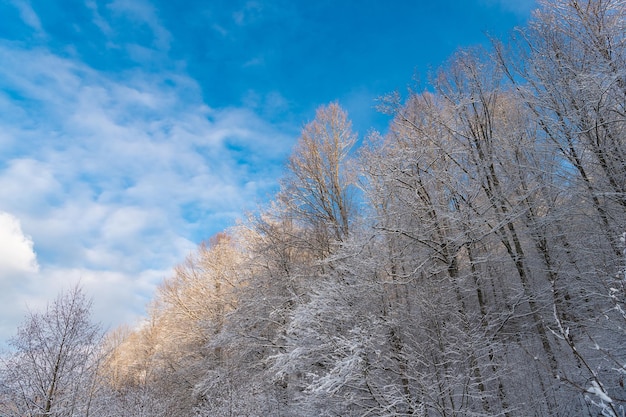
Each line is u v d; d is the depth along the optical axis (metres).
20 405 11.73
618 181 8.55
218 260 19.84
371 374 8.76
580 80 8.82
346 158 14.97
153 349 24.02
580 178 9.11
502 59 11.41
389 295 10.37
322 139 15.63
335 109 15.90
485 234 9.74
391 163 10.96
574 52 9.59
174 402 17.91
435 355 8.87
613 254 8.20
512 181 10.29
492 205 9.95
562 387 7.64
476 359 8.35
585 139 8.97
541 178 10.20
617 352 7.41
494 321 9.14
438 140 11.10
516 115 11.38
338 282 11.20
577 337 9.20
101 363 13.83
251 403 12.99
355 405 9.41
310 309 10.30
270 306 13.88
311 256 14.79
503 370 8.32
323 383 8.55
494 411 8.33
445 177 10.74
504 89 11.44
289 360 10.26
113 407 14.26
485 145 10.74
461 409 7.81
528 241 10.70
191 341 19.53
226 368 14.88
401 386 8.82
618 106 8.68
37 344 12.45
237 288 16.03
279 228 15.58
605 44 8.84
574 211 9.55
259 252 15.25
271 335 14.45
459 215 10.02
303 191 15.14
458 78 11.72
